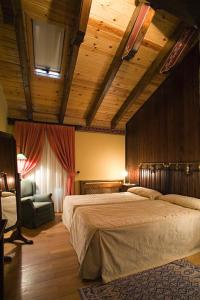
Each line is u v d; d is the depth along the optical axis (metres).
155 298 1.91
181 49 3.58
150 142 4.75
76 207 3.25
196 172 3.46
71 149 5.23
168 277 2.23
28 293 1.97
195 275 2.27
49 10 2.84
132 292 1.99
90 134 5.64
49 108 4.89
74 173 5.27
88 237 2.26
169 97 4.18
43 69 3.93
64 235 3.47
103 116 5.47
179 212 2.89
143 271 2.34
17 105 4.66
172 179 4.00
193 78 3.61
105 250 2.21
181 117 3.85
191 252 2.79
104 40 3.39
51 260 2.60
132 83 4.43
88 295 1.94
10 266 2.45
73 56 3.32
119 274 2.23
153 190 4.23
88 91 4.49
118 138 6.00
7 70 3.68
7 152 2.80
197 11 1.14
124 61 3.84
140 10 2.84
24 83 3.77
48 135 5.02
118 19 3.08
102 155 5.76
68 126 5.24
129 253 2.33
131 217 2.64
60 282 2.15
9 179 2.81
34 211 3.78
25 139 4.77
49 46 3.46
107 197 4.04
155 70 3.98
